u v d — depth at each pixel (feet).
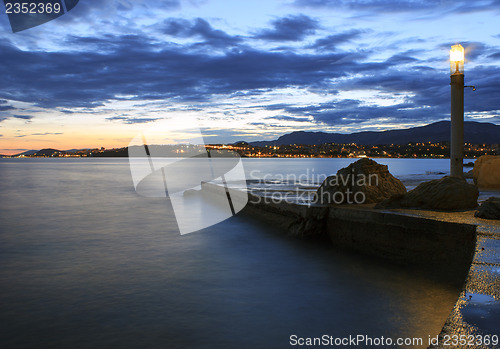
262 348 14.34
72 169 248.32
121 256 27.94
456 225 21.53
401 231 24.72
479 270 12.84
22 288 20.90
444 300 18.71
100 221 44.04
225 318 16.96
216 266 25.27
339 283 21.65
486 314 9.55
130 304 18.56
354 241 28.43
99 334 15.44
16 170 232.12
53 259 27.12
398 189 33.81
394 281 21.83
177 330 15.83
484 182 44.37
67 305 18.42
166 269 24.62
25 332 15.62
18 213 50.98
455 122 42.22
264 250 29.58
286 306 18.37
